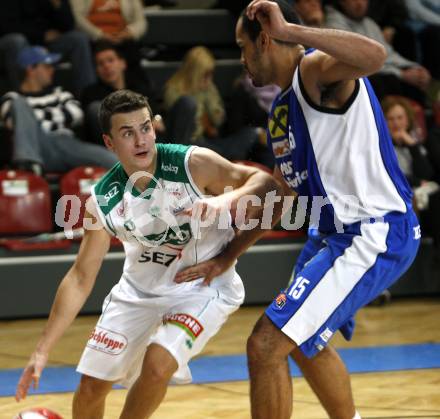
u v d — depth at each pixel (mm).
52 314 7738
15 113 16703
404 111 16812
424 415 9883
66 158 17016
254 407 7555
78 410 8203
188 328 7664
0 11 19375
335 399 8297
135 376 8312
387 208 7777
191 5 23203
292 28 7031
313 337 7590
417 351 13117
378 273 7668
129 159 7543
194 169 7699
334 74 7328
